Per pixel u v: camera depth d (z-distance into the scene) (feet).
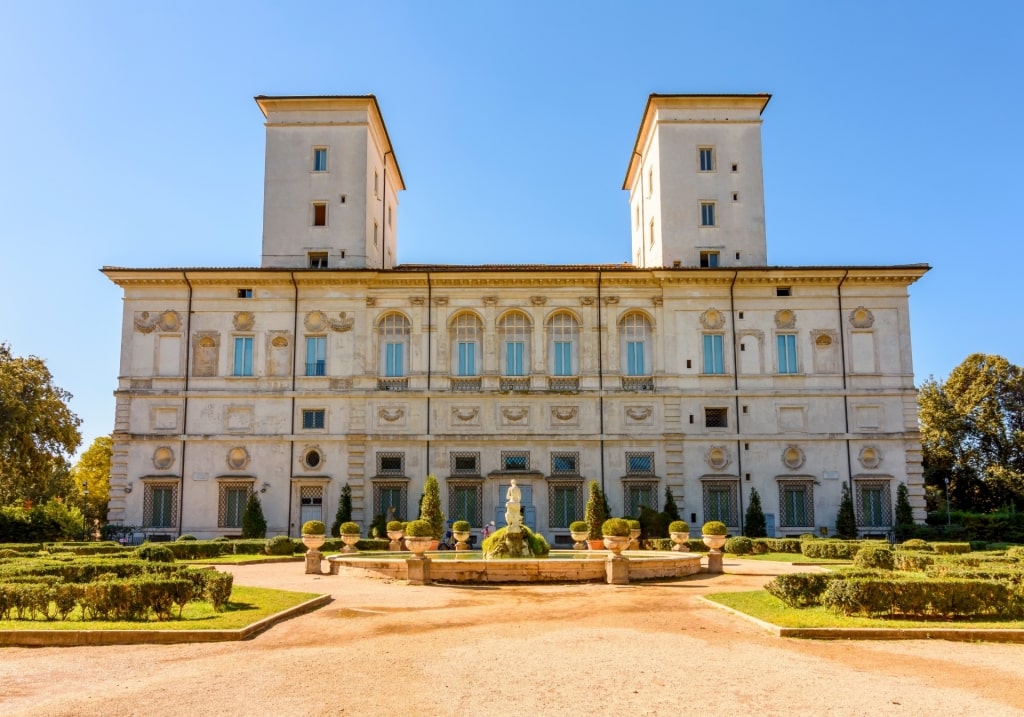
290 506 180.75
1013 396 248.93
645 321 190.80
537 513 181.68
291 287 188.65
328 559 113.70
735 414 185.26
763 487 182.80
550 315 190.29
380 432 183.73
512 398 185.37
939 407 259.80
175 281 187.32
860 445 184.55
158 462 181.57
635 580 101.50
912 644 58.13
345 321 187.83
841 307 189.06
